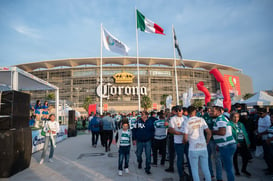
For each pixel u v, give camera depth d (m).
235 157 4.99
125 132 5.16
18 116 5.48
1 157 4.89
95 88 66.88
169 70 72.38
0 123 5.10
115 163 6.30
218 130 3.63
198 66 79.50
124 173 5.16
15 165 5.11
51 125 6.61
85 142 11.75
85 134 18.00
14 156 5.05
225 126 3.60
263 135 5.09
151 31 18.75
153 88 69.06
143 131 5.32
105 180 4.58
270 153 4.93
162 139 6.00
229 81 79.88
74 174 5.10
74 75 69.31
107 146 8.82
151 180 4.56
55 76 70.50
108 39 18.17
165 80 71.00
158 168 5.67
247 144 4.95
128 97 66.31
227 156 3.61
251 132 7.60
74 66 73.62
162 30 18.66
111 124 8.74
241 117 7.31
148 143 5.24
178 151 4.36
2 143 4.93
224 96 6.81
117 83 67.12
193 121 3.60
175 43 19.20
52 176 4.94
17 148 5.21
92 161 6.61
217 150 4.43
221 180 4.31
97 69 68.75
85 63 72.25
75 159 6.95
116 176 4.89
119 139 5.13
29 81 8.98
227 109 6.08
